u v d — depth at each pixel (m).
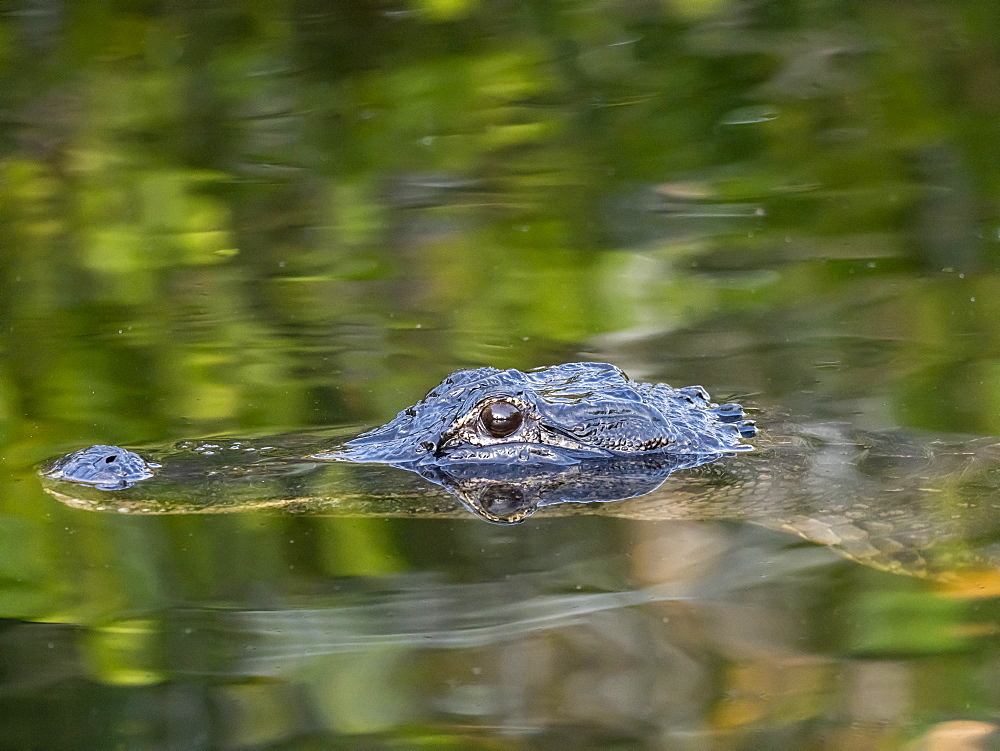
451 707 6.53
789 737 6.29
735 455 9.07
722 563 7.89
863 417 9.88
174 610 7.35
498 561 7.88
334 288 13.35
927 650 6.99
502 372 9.30
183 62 21.64
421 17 22.56
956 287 12.79
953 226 14.59
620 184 16.66
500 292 13.09
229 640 7.07
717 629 7.15
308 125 19.39
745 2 22.84
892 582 7.68
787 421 9.75
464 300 12.91
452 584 7.62
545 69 20.94
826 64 20.67
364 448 8.92
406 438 8.95
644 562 7.88
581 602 7.43
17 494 8.41
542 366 10.82
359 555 7.89
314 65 21.48
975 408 10.01
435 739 6.29
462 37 22.30
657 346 11.59
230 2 23.08
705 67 20.78
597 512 8.45
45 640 7.04
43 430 9.55
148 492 8.24
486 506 8.44
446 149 18.30
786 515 8.42
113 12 22.88
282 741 6.27
